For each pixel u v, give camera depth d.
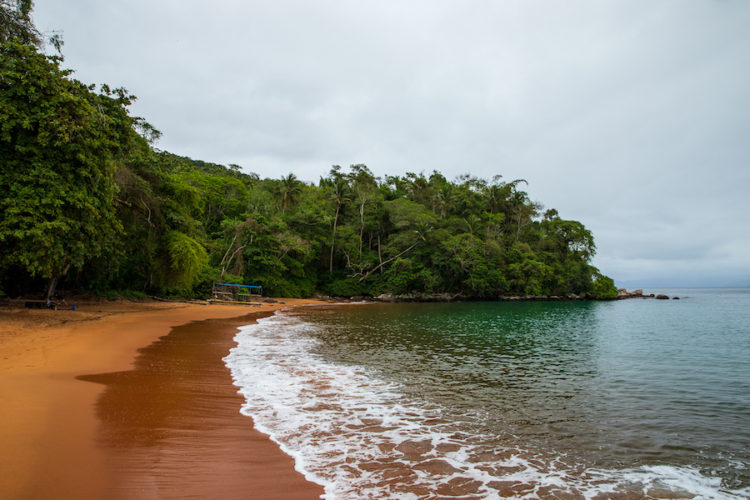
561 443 6.02
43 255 13.77
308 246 48.75
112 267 24.70
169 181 28.34
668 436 6.43
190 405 6.87
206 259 29.36
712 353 14.80
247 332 17.44
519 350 14.96
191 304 30.88
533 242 66.75
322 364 11.16
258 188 57.84
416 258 55.91
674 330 22.88
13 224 13.34
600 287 67.88
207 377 9.02
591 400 8.47
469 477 4.77
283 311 31.56
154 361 10.33
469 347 15.35
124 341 12.81
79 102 14.95
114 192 19.19
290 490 4.21
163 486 4.09
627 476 4.98
